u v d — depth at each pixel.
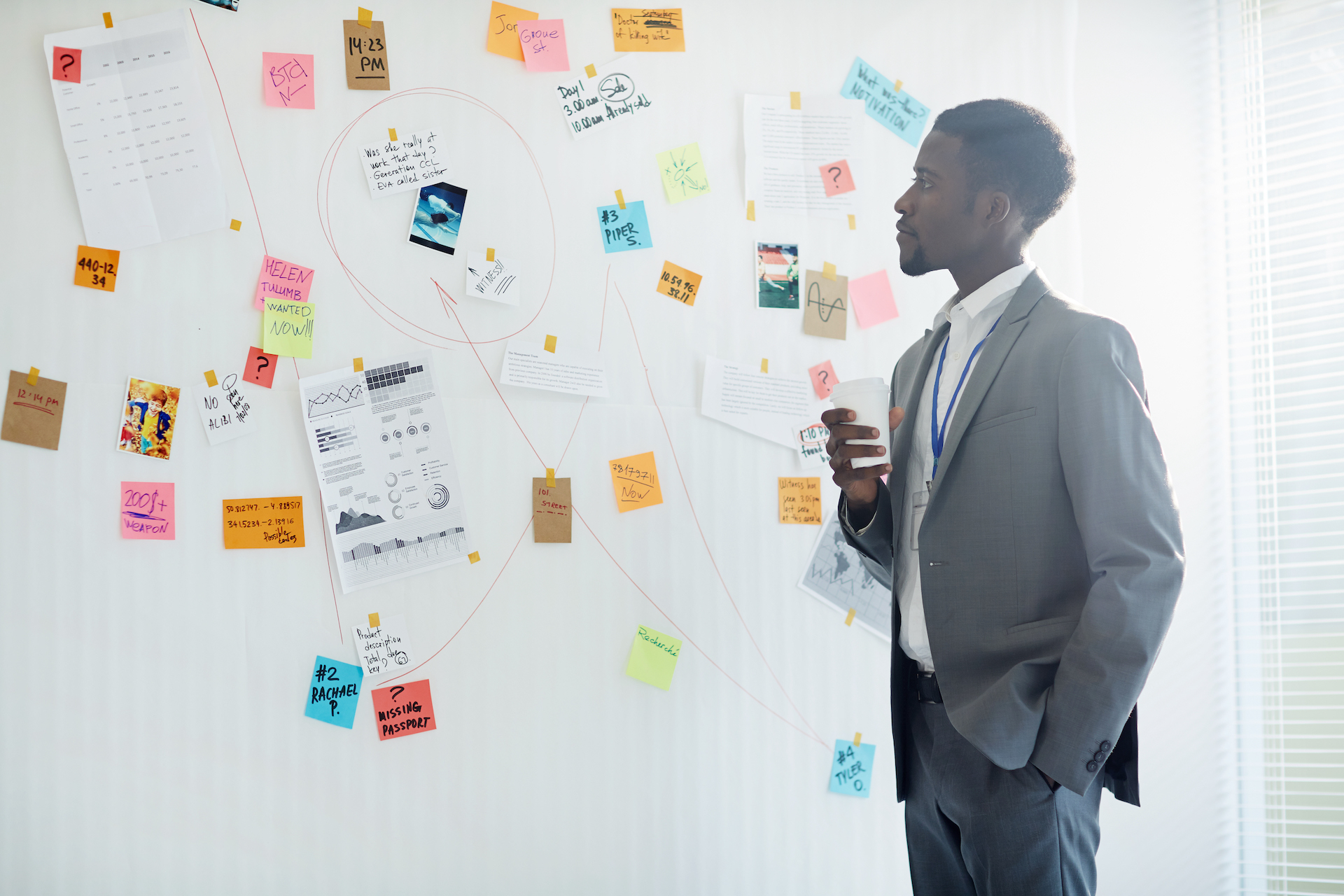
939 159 1.14
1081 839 0.96
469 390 1.40
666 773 1.43
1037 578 0.96
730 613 1.47
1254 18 1.63
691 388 1.48
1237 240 1.63
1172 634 1.58
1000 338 1.03
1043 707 0.91
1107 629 0.86
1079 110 1.62
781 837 1.47
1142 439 0.91
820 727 1.49
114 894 1.26
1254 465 1.60
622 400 1.45
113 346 1.30
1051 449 0.96
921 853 1.13
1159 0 1.64
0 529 1.26
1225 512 1.61
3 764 1.24
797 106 1.54
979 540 0.99
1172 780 1.57
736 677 1.47
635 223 1.47
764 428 1.50
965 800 0.99
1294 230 1.60
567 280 1.44
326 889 1.32
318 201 1.36
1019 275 1.08
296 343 1.35
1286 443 1.59
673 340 1.48
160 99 1.32
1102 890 1.54
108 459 1.29
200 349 1.32
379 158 1.38
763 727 1.47
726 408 1.48
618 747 1.42
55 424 1.28
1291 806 1.56
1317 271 1.57
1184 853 1.56
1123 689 0.85
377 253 1.38
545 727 1.40
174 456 1.31
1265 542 1.59
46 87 1.30
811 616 1.50
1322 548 1.56
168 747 1.29
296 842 1.31
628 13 1.48
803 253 1.54
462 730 1.37
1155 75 1.65
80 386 1.29
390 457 1.37
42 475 1.28
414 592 1.37
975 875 1.00
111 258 1.30
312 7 1.37
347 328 1.37
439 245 1.40
